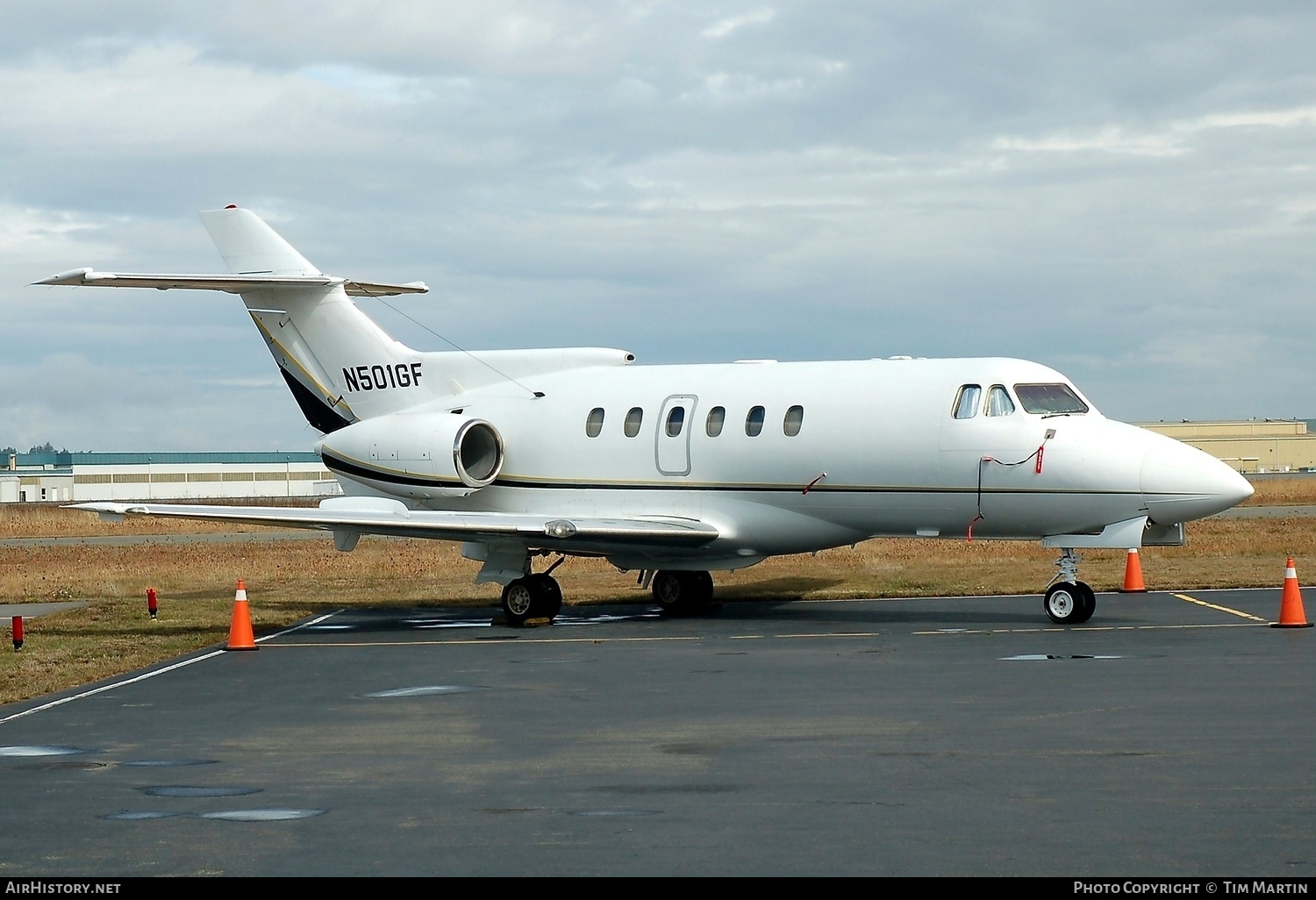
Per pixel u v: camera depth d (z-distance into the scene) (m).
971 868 19.42
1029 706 32.28
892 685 36.06
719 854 20.36
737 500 56.81
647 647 46.12
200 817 23.22
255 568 89.50
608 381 61.50
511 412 62.81
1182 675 36.47
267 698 36.53
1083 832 21.11
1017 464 51.00
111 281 57.69
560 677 39.19
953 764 26.14
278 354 68.44
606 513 59.91
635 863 19.98
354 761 27.67
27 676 41.56
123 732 31.64
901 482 53.38
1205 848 20.12
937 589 65.06
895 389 54.09
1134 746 27.47
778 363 58.94
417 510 64.69
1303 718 30.09
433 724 31.91
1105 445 50.06
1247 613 51.97
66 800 24.61
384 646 48.75
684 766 26.53
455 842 21.30
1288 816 21.84
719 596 65.38
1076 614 49.59
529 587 55.56
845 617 55.22
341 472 65.06
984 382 52.50
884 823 21.92
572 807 23.41
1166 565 75.00
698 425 57.69
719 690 35.91
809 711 32.44
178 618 59.53
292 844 21.36
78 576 84.25
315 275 66.56
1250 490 48.66
